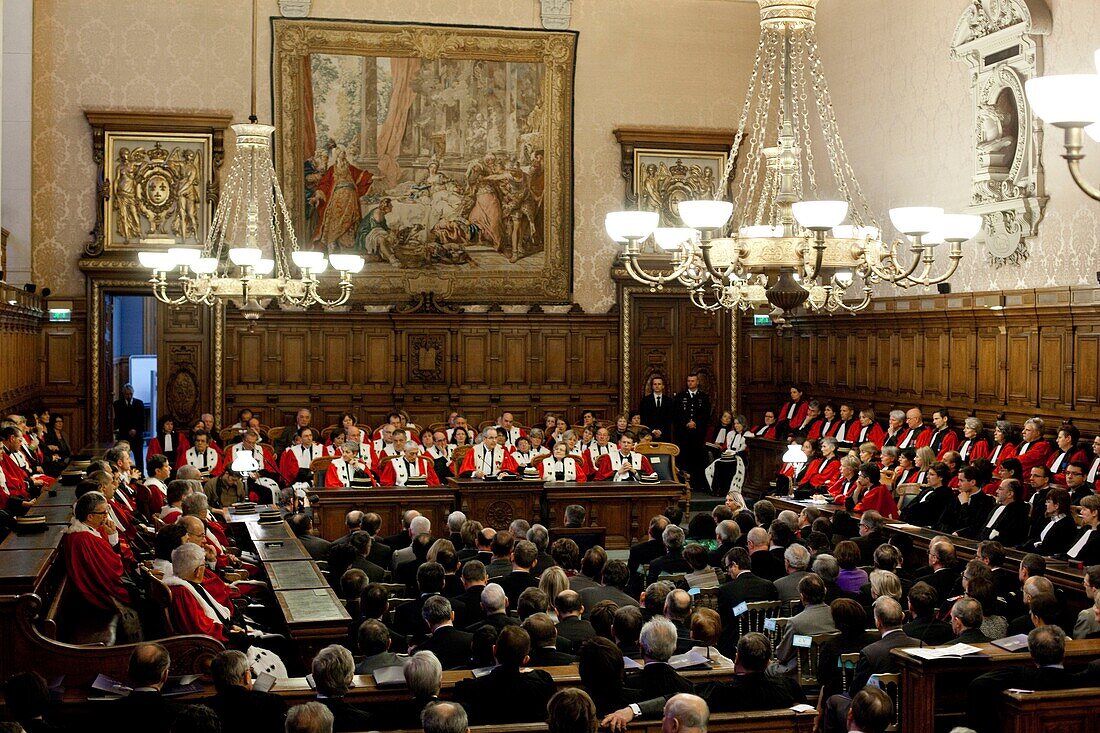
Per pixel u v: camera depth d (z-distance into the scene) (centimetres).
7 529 996
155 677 669
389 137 2331
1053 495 1200
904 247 2077
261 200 2292
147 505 1438
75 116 2220
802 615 862
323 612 916
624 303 2411
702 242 973
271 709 616
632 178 2403
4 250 1972
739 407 2475
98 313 2211
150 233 2234
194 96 2261
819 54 2411
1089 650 752
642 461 1859
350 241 2328
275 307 2308
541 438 2022
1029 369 1752
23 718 585
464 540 1156
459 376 2383
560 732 513
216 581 999
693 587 991
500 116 2367
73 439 2211
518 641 668
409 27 2309
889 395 2120
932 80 1998
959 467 1546
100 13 2227
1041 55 1720
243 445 1867
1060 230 1692
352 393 2339
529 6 2364
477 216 2370
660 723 628
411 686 633
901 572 1149
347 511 1678
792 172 1140
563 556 1070
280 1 2262
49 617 795
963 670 727
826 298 1327
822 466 1758
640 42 2420
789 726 646
